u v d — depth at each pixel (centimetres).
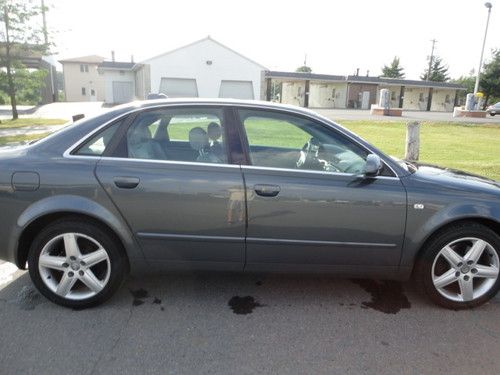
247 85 3378
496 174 869
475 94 2878
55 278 332
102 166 314
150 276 388
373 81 4631
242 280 385
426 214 324
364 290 372
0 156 321
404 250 330
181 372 258
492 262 340
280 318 323
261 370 262
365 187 321
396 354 281
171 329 304
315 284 381
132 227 318
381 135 1638
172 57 3203
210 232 321
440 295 339
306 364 269
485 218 327
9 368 257
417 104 5022
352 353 281
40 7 2059
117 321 313
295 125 342
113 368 260
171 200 314
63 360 266
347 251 329
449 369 268
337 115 2747
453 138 1631
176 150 327
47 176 311
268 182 316
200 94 3303
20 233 316
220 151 326
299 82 4631
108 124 326
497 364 274
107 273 327
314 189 317
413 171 347
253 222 319
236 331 304
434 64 6881
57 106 3788
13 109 2208
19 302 337
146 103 337
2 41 2053
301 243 324
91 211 311
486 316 334
